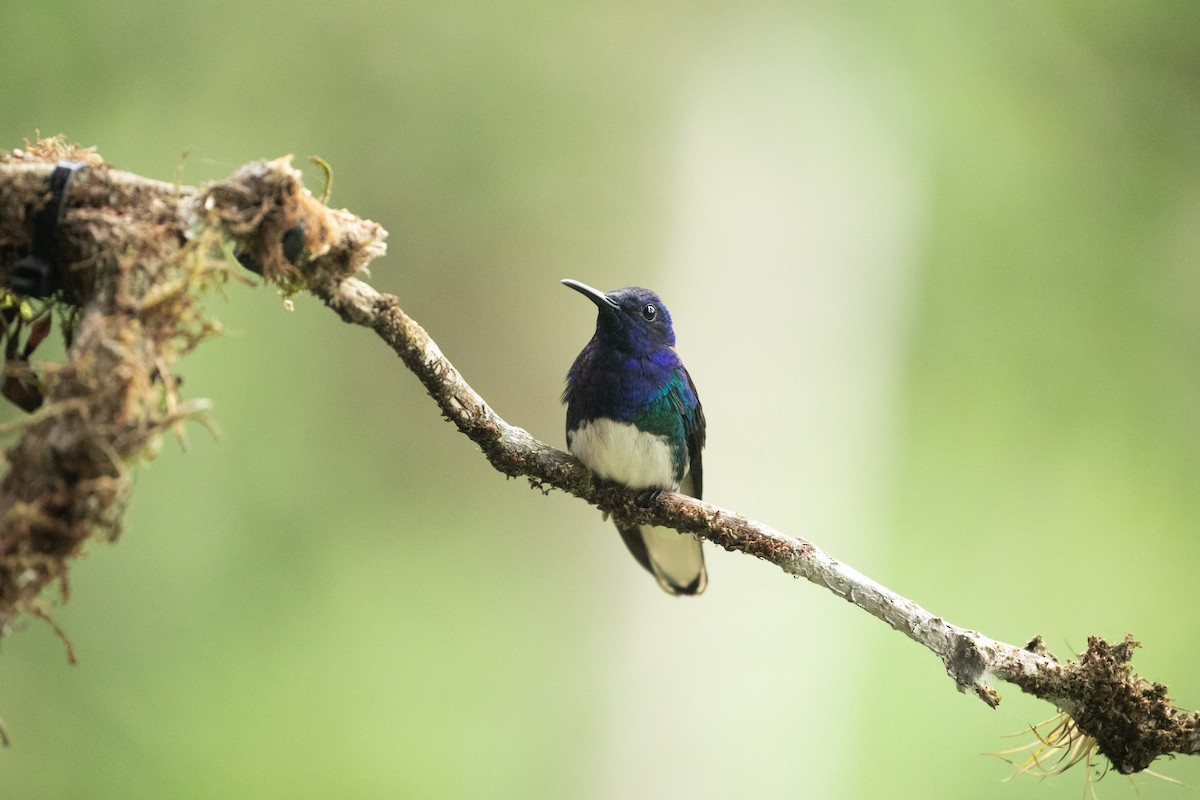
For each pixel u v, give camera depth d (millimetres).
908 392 14992
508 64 13352
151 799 11508
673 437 7434
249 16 12992
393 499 13789
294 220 4242
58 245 4125
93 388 3840
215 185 4199
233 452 13203
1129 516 14477
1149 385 14719
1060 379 14867
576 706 12883
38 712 11719
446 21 13328
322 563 13234
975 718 13203
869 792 13070
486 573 13469
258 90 13133
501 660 13062
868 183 14109
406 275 13234
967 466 14914
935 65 14164
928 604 14383
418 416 13922
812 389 13812
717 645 12953
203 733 11961
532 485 5723
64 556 3805
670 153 13422
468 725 12672
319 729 12367
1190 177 14688
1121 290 14758
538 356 13156
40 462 3781
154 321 4035
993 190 14555
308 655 12773
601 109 13398
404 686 12789
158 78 12773
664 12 13523
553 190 13297
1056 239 14758
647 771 12797
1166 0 14359
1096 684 4902
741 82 13672
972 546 14594
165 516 12773
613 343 7312
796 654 13023
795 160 13766
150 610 12438
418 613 13258
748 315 13508
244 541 13039
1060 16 14430
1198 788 11820
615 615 13133
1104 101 14578
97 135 12438
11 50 12047
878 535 14461
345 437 13742
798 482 13648
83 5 12367
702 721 12859
